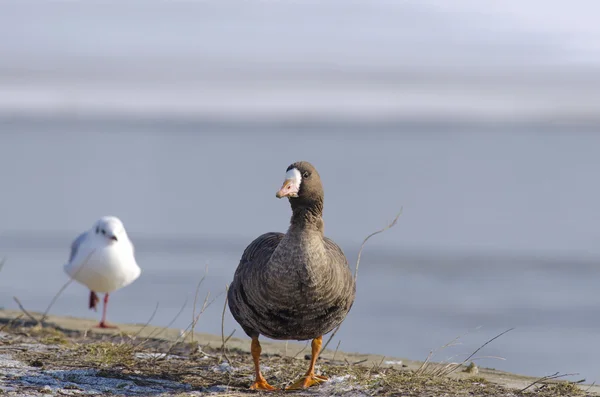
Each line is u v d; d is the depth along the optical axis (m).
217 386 8.75
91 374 8.92
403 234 28.44
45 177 41.31
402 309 18.92
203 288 19.84
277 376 9.36
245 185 39.81
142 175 42.97
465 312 18.75
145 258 23.22
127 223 29.05
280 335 8.70
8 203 33.12
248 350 10.97
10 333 11.32
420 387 8.79
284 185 8.34
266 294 8.38
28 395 7.82
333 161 52.25
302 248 8.29
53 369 9.04
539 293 20.45
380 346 15.88
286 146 62.03
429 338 16.58
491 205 35.09
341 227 29.64
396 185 41.12
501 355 15.75
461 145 64.00
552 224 30.66
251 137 70.38
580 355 15.70
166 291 19.44
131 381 8.74
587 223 30.81
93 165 47.12
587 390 9.11
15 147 57.69
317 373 9.45
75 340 11.20
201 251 24.27
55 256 23.44
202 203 33.97
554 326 17.69
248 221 29.91
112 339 11.61
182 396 8.14
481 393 8.65
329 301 8.47
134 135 71.00
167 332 12.36
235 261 23.08
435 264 23.62
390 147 62.12
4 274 21.14
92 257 13.12
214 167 47.56
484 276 22.34
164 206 32.94
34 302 18.31
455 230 29.33
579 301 19.73
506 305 19.42
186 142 64.44
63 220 29.64
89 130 75.62
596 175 45.34
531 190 39.66
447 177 44.47
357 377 9.16
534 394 8.71
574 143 65.25
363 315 18.47
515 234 28.61
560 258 24.69
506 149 60.75
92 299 13.91
